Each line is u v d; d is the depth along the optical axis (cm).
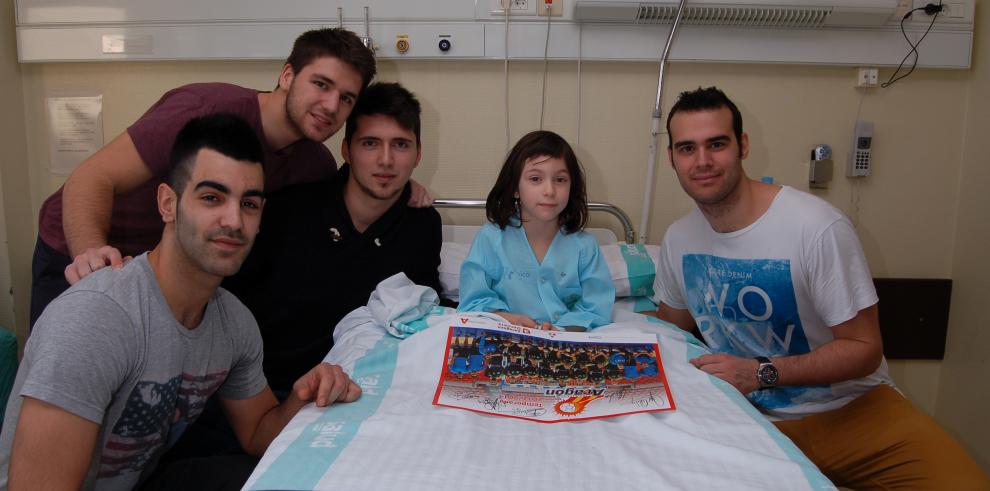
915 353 223
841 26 206
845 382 153
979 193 212
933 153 220
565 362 120
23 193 220
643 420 102
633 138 219
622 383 115
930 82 217
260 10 208
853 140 218
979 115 212
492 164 221
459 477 83
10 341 180
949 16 208
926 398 229
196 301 107
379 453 89
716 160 142
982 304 210
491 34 208
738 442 97
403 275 153
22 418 90
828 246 140
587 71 215
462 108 218
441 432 97
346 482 81
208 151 98
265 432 122
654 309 187
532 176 155
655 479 85
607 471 88
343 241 165
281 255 163
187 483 127
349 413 103
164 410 107
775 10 198
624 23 206
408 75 217
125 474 111
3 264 214
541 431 101
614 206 214
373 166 157
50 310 98
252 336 123
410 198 175
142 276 104
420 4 208
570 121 218
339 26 208
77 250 126
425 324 136
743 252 150
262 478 82
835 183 222
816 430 155
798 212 144
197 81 218
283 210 166
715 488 83
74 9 210
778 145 220
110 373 96
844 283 139
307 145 179
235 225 100
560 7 206
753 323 155
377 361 123
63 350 91
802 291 146
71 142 221
